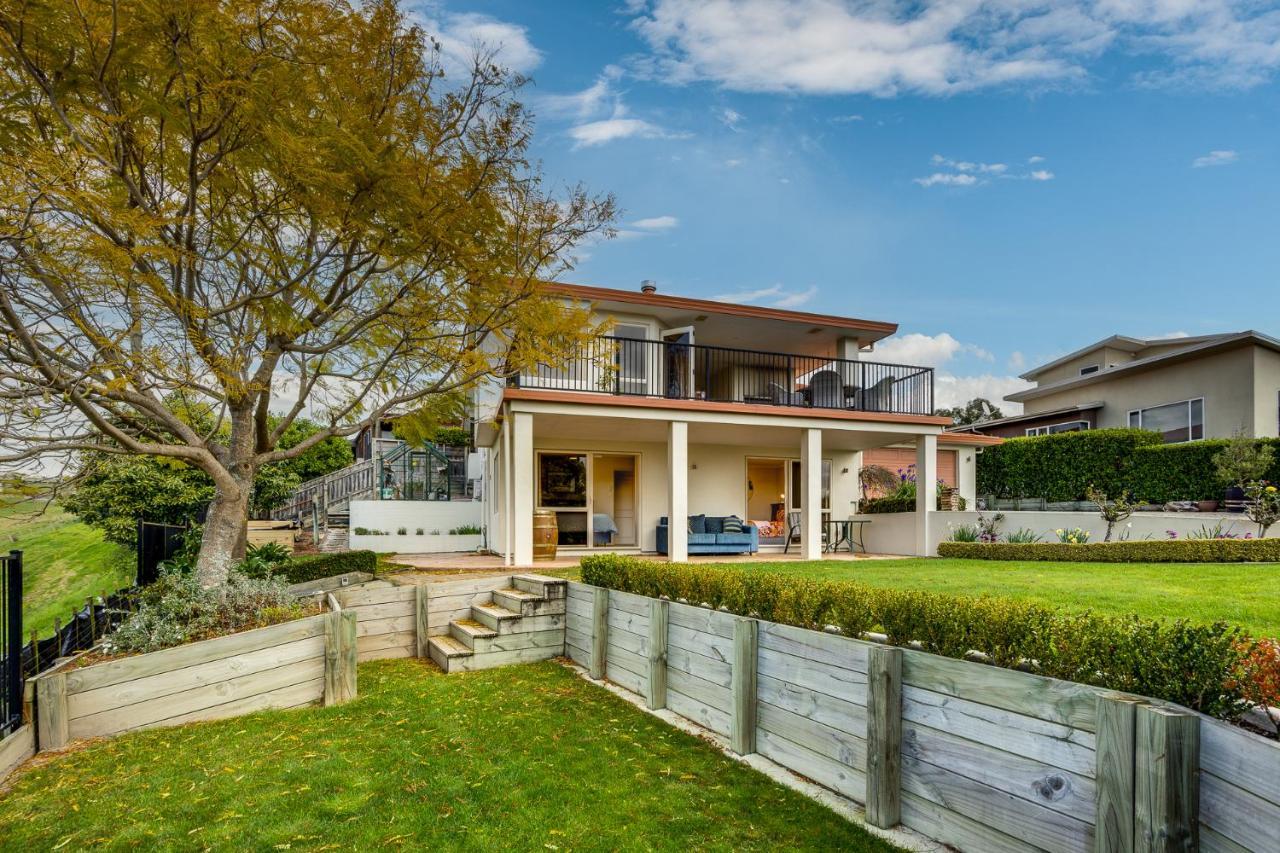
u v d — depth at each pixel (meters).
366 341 8.09
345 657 5.05
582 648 6.16
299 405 7.77
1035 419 21.91
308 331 7.02
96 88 5.10
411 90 6.27
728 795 3.36
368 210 6.25
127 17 4.82
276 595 5.73
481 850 2.82
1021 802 2.48
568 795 3.35
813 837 2.91
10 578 3.86
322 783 3.48
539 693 5.23
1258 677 2.18
